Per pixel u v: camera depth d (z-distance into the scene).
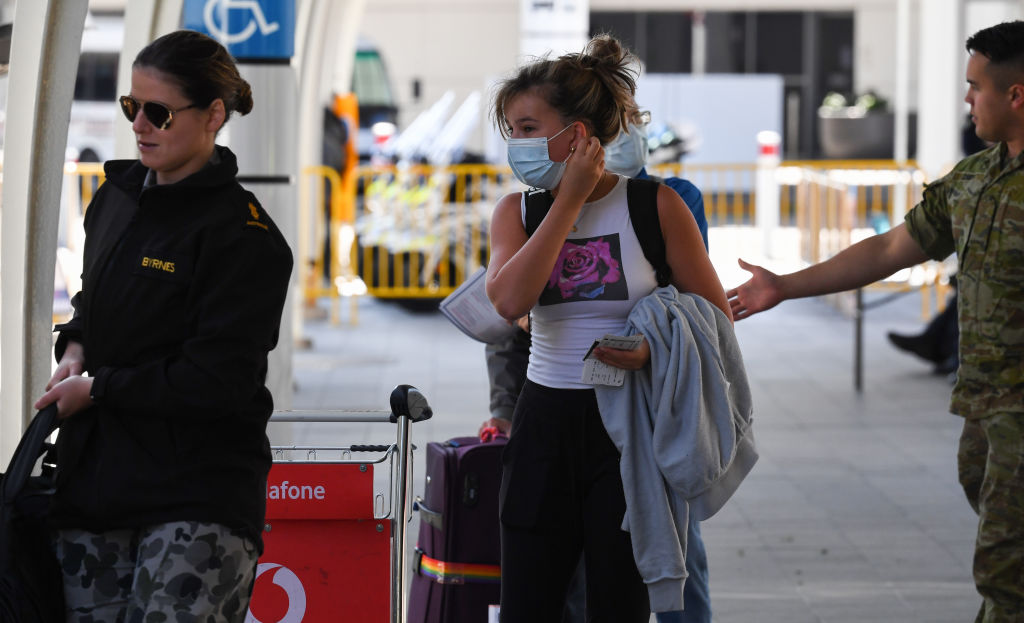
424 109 60.06
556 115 7.45
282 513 8.82
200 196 6.87
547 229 7.34
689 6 61.44
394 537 8.44
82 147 53.81
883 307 32.62
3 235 11.38
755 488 16.78
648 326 7.47
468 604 9.31
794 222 44.47
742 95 55.22
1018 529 8.59
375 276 31.36
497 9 59.81
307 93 29.03
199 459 6.77
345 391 22.61
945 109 34.81
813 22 62.00
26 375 11.51
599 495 7.60
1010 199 8.55
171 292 6.75
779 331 29.28
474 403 21.55
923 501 16.14
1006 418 8.59
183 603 6.59
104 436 6.79
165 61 6.77
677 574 7.43
